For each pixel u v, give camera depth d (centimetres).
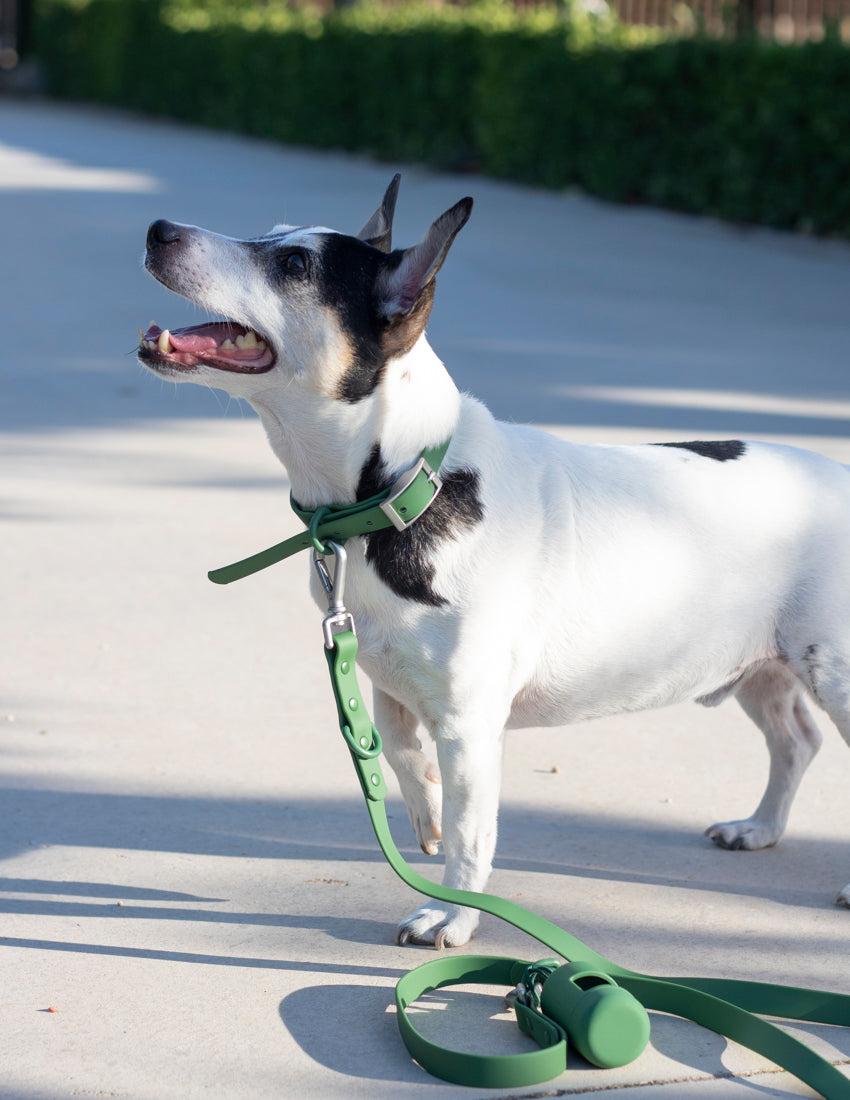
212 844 354
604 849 359
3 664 457
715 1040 280
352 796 383
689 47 1451
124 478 661
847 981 301
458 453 309
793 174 1357
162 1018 280
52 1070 262
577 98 1602
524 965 295
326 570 310
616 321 1024
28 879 334
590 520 321
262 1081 261
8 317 1026
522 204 1584
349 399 299
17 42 3638
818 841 370
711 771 406
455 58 1848
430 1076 266
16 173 1805
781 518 337
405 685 310
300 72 2233
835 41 1289
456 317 1027
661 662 332
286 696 443
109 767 392
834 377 865
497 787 316
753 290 1147
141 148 2209
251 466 686
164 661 465
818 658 340
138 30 2914
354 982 297
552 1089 262
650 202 1562
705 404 786
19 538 577
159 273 298
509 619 308
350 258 302
